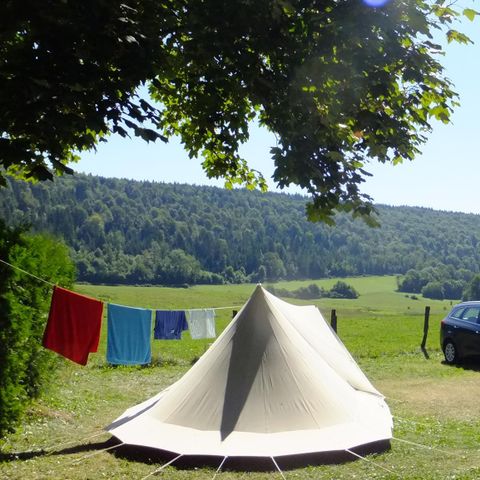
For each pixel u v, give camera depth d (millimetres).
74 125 5785
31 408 9406
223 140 7348
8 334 7715
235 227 111312
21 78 5590
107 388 12461
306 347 8750
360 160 6930
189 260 99438
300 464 7352
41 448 7863
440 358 17812
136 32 6199
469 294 67062
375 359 17641
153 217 111250
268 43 6535
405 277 97438
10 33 5902
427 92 7254
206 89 6758
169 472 7008
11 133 5793
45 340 7445
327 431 7777
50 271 9109
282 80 6598
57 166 5926
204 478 6871
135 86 6320
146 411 8422
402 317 42562
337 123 6688
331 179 6535
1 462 7133
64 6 5871
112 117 6074
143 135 6148
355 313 53281
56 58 5832
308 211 6812
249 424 7656
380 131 6945
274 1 6242
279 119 6555
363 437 7871
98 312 7535
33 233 9391
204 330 12031
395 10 6406
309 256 107188
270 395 7879
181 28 6660
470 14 6930
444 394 12539
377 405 9680
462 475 7082
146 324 9156
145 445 7527
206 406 7867
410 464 7539
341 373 10148
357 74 6508
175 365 15664
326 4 6586
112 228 107688
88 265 89125
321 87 6590
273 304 8789
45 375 9250
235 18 6453
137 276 91938
